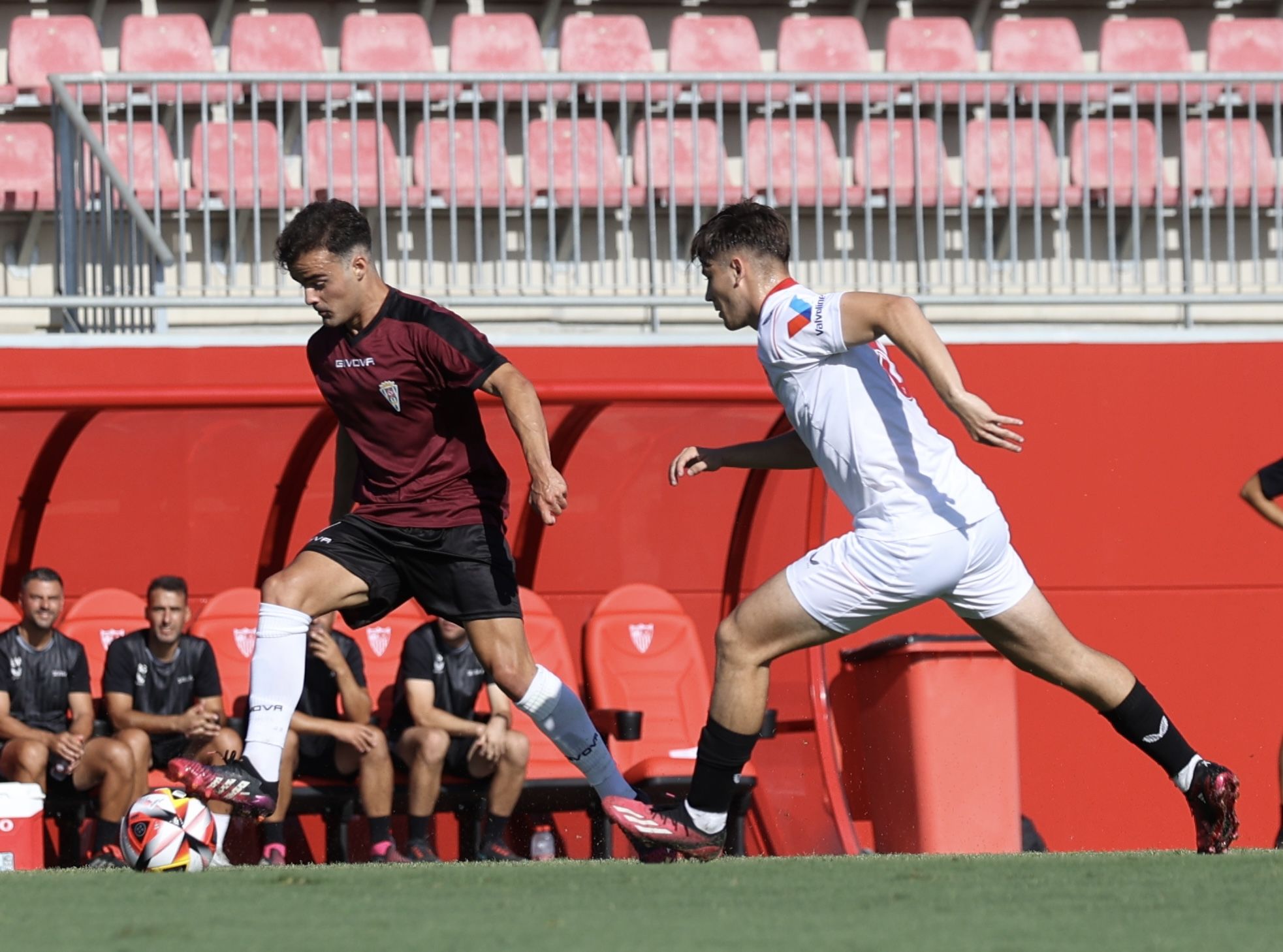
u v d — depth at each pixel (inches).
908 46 1788.9
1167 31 1825.8
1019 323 1562.5
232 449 1134.4
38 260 1632.6
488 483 636.1
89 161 1275.8
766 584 586.9
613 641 1117.1
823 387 579.8
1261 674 1234.0
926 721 1023.6
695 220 1403.8
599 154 1282.0
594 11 1792.6
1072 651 605.9
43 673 1019.3
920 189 1307.8
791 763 1121.4
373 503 627.8
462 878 550.6
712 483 1197.7
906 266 1649.9
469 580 624.7
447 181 1583.4
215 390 955.3
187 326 1451.8
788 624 579.8
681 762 1021.2
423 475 624.1
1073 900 465.1
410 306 614.2
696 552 1202.6
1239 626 1234.6
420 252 1569.9
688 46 1759.4
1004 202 1637.6
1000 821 1023.0
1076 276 1652.3
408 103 1624.0
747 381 1011.9
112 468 1132.5
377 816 1005.8
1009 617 596.1
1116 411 1235.2
